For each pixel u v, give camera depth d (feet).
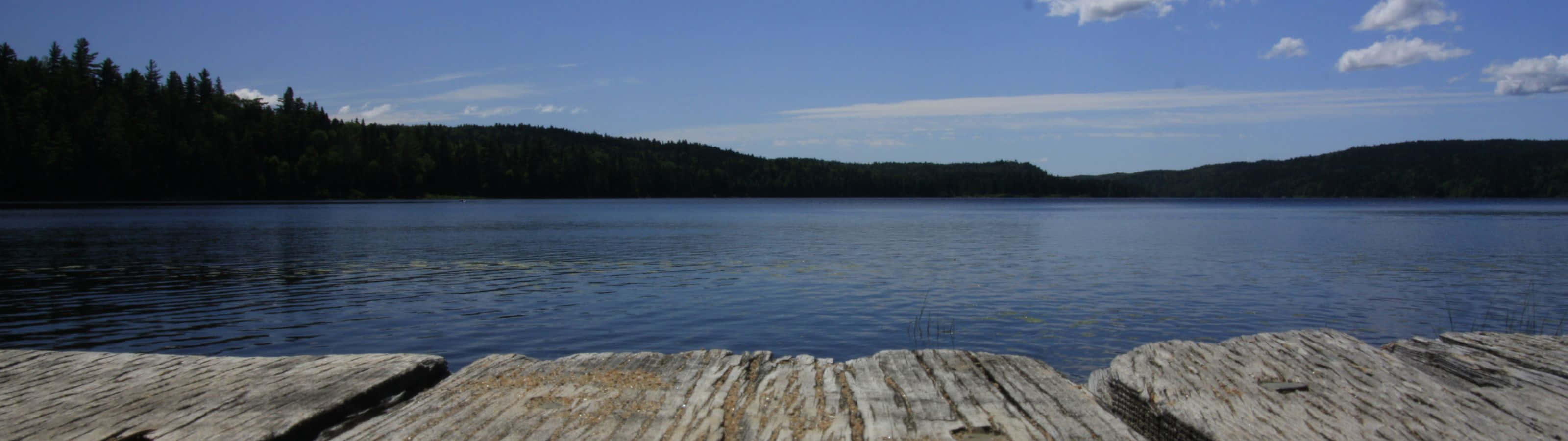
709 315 54.19
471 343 45.68
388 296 62.75
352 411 11.16
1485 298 62.69
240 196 431.02
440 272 79.87
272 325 50.42
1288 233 157.99
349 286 69.00
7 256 96.48
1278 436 9.14
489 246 117.50
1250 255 102.37
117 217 216.33
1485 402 10.42
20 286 68.64
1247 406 10.26
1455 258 97.45
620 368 12.69
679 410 10.51
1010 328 49.32
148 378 12.18
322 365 12.85
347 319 52.37
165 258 95.50
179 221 195.21
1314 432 9.27
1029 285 69.82
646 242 127.44
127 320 52.03
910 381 11.73
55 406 10.84
